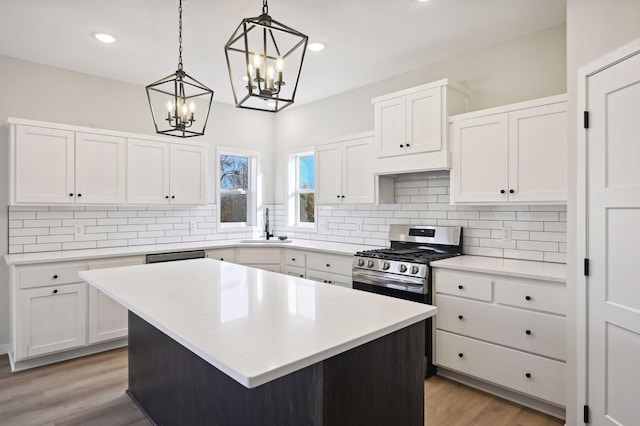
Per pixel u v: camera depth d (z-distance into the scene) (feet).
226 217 16.24
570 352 7.00
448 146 9.95
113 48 10.44
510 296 8.07
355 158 12.48
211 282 7.01
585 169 6.59
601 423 6.29
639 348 5.61
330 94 14.58
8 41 10.02
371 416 4.64
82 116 12.25
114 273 7.83
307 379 4.25
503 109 9.00
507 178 8.93
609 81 6.12
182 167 13.46
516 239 9.83
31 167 10.43
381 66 11.82
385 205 12.91
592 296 6.47
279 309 5.28
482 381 8.83
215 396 5.74
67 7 8.30
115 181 11.90
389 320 4.80
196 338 4.16
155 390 7.50
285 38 9.78
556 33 9.27
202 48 10.44
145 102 13.56
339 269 11.91
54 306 10.19
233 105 16.03
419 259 9.71
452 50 10.66
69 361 10.54
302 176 16.60
